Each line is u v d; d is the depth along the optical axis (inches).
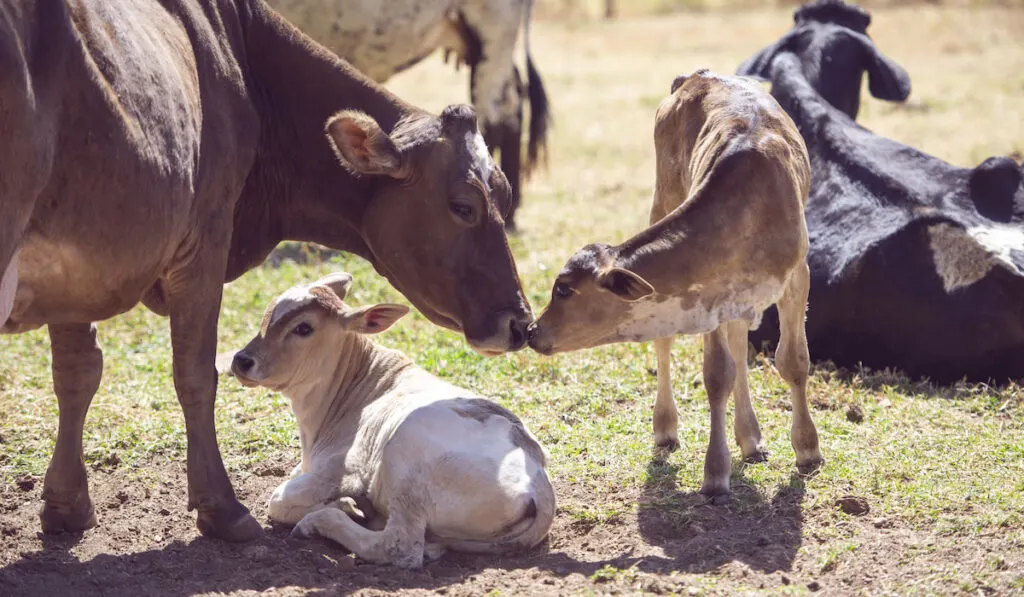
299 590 254.4
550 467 334.6
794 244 293.9
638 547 286.0
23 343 466.0
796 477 319.0
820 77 494.9
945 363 405.7
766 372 412.8
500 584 259.4
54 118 231.8
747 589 254.1
